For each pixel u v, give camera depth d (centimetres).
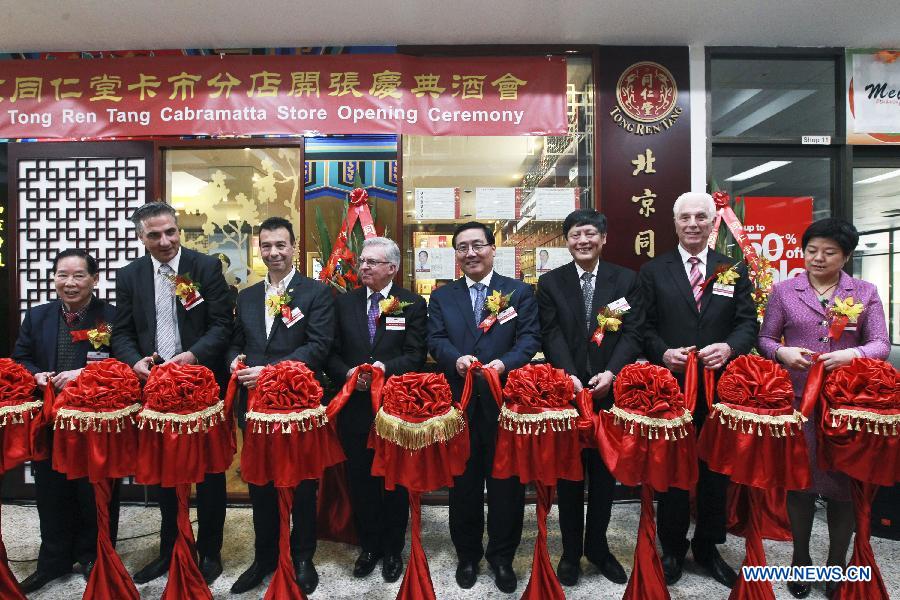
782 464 150
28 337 224
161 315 215
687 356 185
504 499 201
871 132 300
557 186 300
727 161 305
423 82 293
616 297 209
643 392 156
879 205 349
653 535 169
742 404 153
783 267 307
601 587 200
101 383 167
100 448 165
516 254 300
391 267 216
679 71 294
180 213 302
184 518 174
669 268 218
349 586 204
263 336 212
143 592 199
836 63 301
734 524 248
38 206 298
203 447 168
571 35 283
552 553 230
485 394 200
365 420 211
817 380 171
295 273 221
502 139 300
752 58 301
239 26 269
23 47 289
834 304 194
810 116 304
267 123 293
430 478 159
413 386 160
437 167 299
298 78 292
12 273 298
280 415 159
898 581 204
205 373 169
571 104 297
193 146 294
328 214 295
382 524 219
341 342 220
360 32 277
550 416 159
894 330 498
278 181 299
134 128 293
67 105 294
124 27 269
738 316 209
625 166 293
